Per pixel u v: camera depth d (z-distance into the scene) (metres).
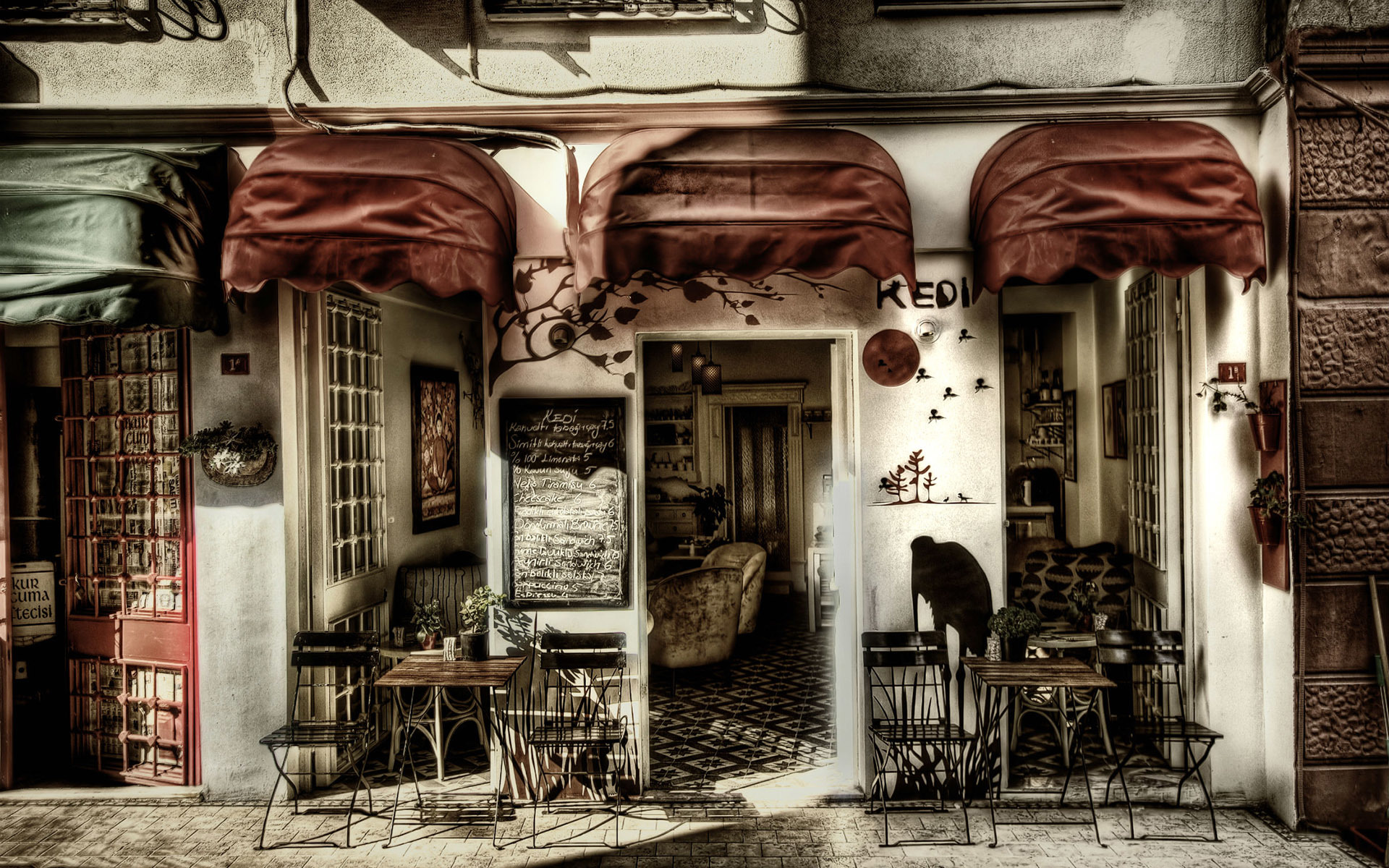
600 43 5.18
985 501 5.20
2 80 5.23
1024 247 4.52
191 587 5.27
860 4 5.18
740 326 5.21
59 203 4.43
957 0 5.15
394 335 6.75
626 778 5.25
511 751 5.24
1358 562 4.80
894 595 5.23
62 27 5.22
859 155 4.73
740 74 5.18
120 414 5.48
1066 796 5.12
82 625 5.57
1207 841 4.63
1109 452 7.64
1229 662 5.11
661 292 5.22
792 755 5.84
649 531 11.22
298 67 5.18
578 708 5.24
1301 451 4.78
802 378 11.17
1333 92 4.73
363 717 4.86
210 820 4.96
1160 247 4.41
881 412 5.23
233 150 5.25
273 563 5.20
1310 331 4.79
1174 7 5.12
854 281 5.21
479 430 8.32
